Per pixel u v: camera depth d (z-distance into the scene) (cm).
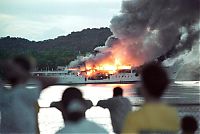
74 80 10369
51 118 1984
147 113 358
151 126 354
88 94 4819
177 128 363
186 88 6209
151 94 363
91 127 404
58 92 4731
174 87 6600
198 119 1476
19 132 503
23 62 517
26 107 511
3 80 514
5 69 512
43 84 523
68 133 399
